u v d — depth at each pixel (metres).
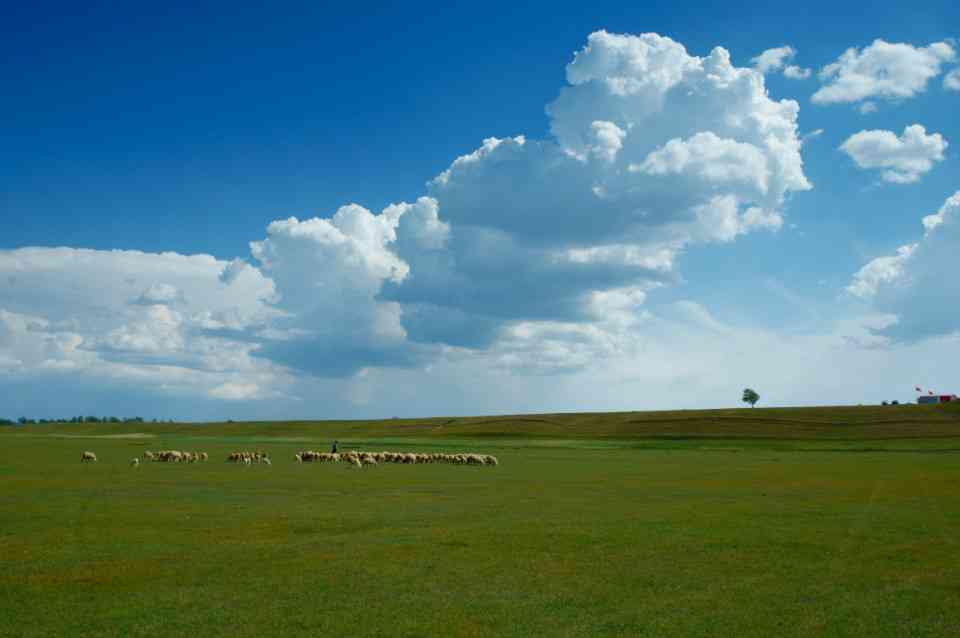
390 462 79.69
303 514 34.22
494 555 24.61
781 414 178.75
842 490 46.66
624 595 19.64
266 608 18.30
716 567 22.92
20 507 36.38
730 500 40.69
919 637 16.20
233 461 79.38
